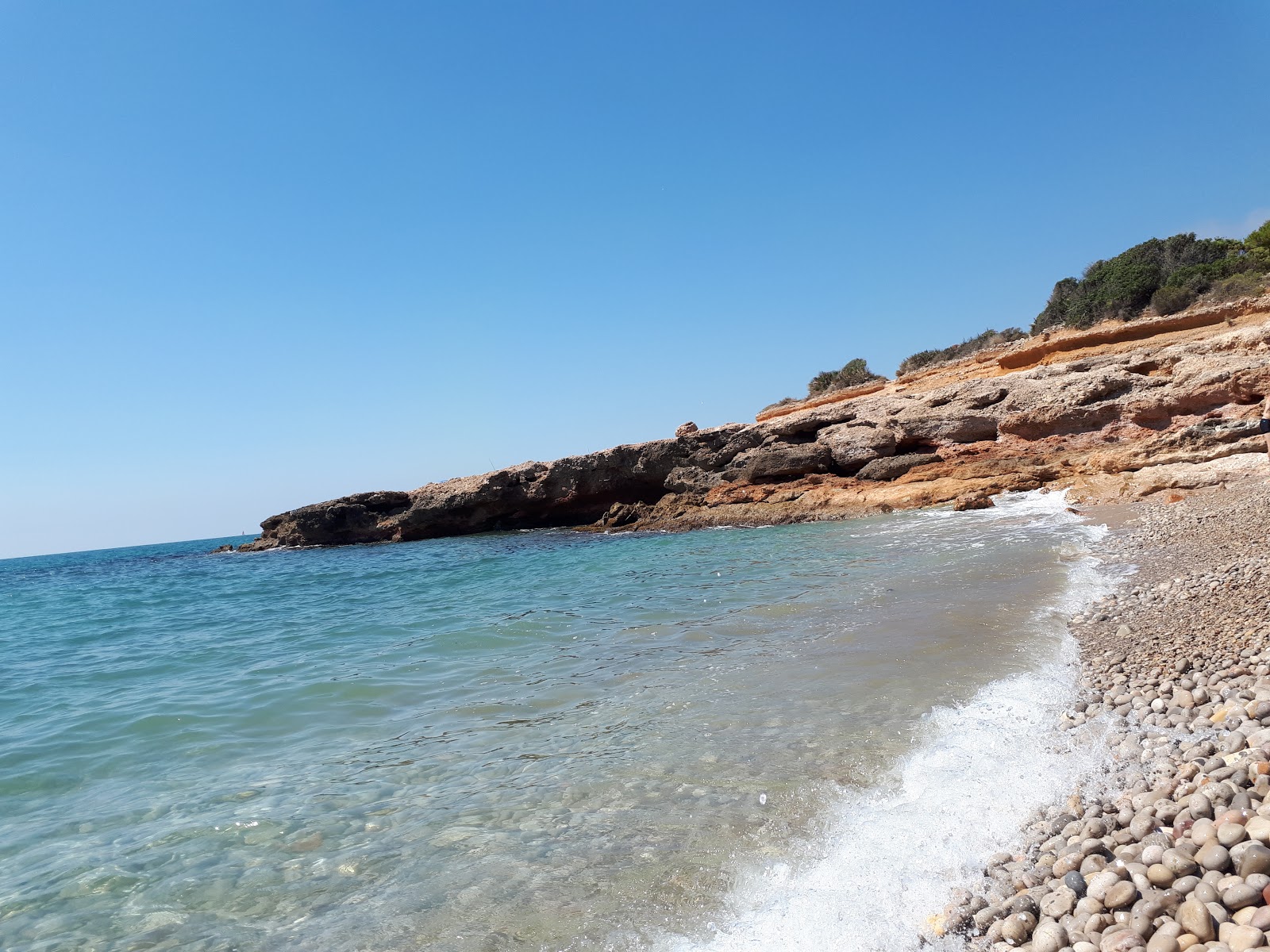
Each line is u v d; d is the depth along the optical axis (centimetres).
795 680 803
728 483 3978
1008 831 433
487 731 740
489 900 423
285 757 714
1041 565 1442
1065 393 3139
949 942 344
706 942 363
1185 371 2803
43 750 792
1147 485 2309
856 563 1806
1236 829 344
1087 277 5206
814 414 3919
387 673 1051
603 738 679
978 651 845
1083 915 332
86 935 421
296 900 446
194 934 417
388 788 610
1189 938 298
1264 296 3170
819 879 405
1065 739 559
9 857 529
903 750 573
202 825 563
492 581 2375
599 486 4603
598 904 407
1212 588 970
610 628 1265
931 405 3569
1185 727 533
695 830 481
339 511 5597
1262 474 2103
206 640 1562
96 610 2402
